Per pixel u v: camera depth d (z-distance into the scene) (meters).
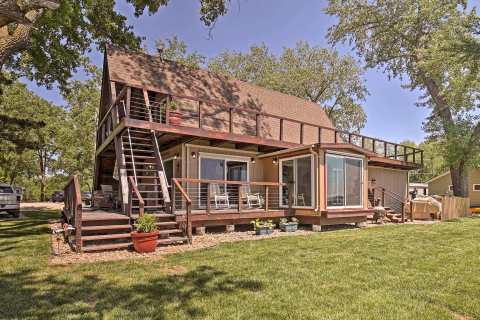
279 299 4.17
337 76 28.67
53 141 33.28
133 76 12.74
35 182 38.22
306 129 17.53
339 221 11.98
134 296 4.25
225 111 14.28
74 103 29.98
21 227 11.41
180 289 4.53
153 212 9.27
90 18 14.37
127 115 9.64
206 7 12.91
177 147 12.62
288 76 28.69
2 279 4.97
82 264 5.96
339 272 5.46
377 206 16.11
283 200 12.82
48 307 3.87
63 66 15.56
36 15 6.49
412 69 22.44
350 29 23.77
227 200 12.12
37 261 6.13
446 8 19.34
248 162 13.78
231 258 6.48
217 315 3.65
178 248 7.62
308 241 8.57
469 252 7.18
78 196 7.11
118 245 7.25
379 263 6.11
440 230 11.08
